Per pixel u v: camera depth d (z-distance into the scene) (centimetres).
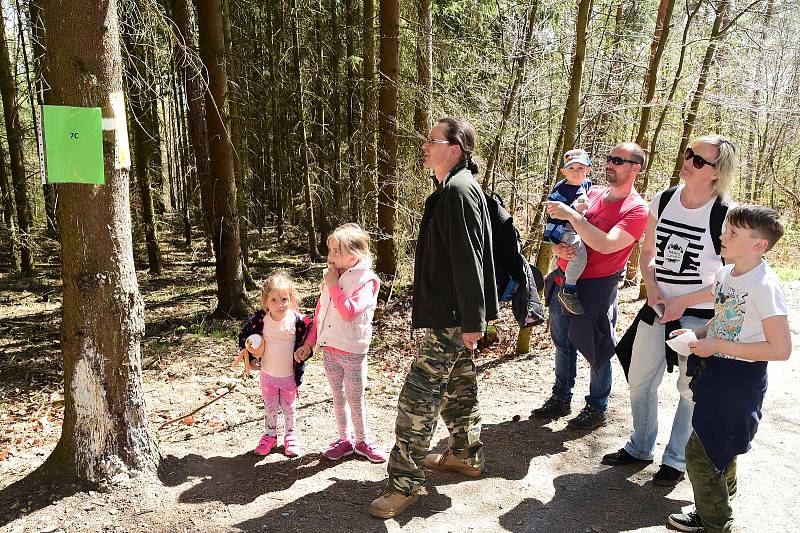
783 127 1798
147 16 601
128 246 333
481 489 356
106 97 312
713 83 968
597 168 948
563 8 945
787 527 306
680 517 311
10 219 1459
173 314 1034
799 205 1875
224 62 909
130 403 337
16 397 591
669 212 352
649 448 384
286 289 383
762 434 418
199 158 977
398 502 323
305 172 1549
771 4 1045
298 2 1423
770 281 272
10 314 1027
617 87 970
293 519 315
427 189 904
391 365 660
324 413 485
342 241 363
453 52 1031
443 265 315
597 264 405
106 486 327
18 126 1430
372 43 1096
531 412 474
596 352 416
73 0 298
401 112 921
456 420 364
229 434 442
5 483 369
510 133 895
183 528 305
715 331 294
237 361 401
